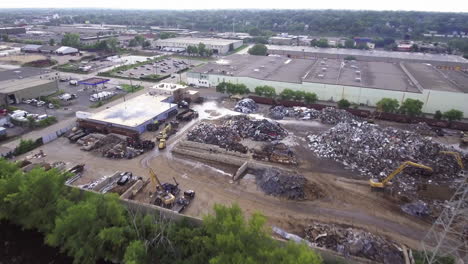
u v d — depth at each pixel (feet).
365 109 307.37
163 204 154.20
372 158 195.72
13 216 144.05
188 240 123.44
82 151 213.87
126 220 133.28
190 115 275.59
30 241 149.59
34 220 137.69
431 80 328.49
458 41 644.69
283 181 167.73
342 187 171.42
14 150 204.74
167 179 179.63
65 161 199.21
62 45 629.10
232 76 363.97
